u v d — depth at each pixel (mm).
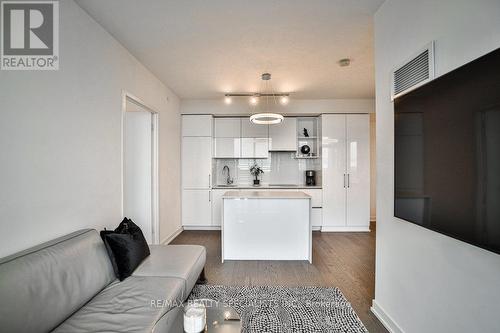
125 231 2078
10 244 1367
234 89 4156
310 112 4816
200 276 2570
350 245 3873
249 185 5188
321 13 2115
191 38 2512
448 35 1278
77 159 1908
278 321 1951
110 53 2396
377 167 2045
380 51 2004
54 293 1304
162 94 3783
